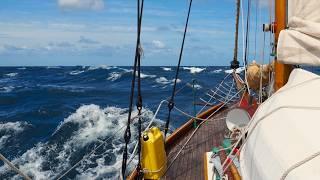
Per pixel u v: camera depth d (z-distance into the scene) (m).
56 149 14.23
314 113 2.62
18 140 15.96
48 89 35.75
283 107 2.87
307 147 2.24
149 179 4.49
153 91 33.91
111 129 16.58
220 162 4.09
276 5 4.15
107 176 11.17
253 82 6.00
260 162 2.57
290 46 3.50
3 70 81.25
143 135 4.53
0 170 12.22
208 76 52.09
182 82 42.84
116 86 40.75
